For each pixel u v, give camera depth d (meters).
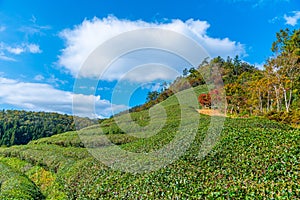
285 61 43.34
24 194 16.97
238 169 12.73
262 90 45.06
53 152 27.17
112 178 15.36
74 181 17.34
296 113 31.25
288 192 9.21
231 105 44.97
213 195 9.95
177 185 11.94
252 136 18.34
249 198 9.20
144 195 11.93
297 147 14.62
